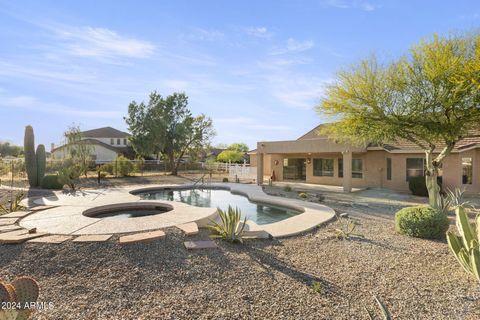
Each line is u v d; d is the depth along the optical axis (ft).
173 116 125.80
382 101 37.76
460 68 32.01
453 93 32.91
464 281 17.01
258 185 72.08
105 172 92.48
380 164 67.62
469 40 34.09
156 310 13.87
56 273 17.29
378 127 39.75
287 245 24.11
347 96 39.37
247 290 15.93
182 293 15.53
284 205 45.80
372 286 16.52
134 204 39.06
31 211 32.37
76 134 87.71
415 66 35.94
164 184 73.31
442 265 19.60
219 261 19.67
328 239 25.98
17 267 17.79
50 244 20.68
